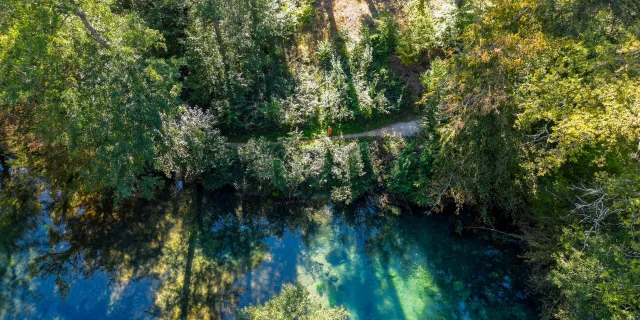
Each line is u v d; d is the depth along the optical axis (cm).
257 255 2005
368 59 2336
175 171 2178
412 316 1786
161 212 2158
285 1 2538
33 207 2189
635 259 1248
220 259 1988
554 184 1622
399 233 2089
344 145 2186
